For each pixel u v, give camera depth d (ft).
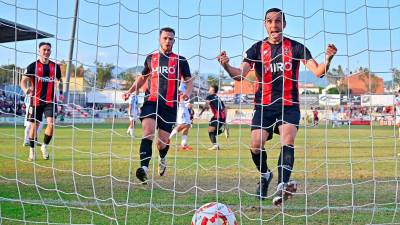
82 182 20.99
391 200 17.83
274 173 25.93
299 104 17.10
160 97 20.48
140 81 21.07
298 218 14.83
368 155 37.78
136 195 18.19
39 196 17.44
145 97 20.80
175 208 15.96
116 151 38.19
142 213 15.15
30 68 27.96
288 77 16.88
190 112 41.01
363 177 24.04
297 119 16.83
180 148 42.45
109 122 85.66
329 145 50.65
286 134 16.51
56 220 13.92
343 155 37.58
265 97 17.08
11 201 16.51
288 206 16.60
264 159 17.53
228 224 12.55
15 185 19.81
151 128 20.16
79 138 54.44
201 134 69.00
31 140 28.68
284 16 16.93
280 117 17.02
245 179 22.75
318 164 30.14
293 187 15.74
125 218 14.11
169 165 28.43
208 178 22.94
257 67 17.19
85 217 14.37
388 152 41.34
